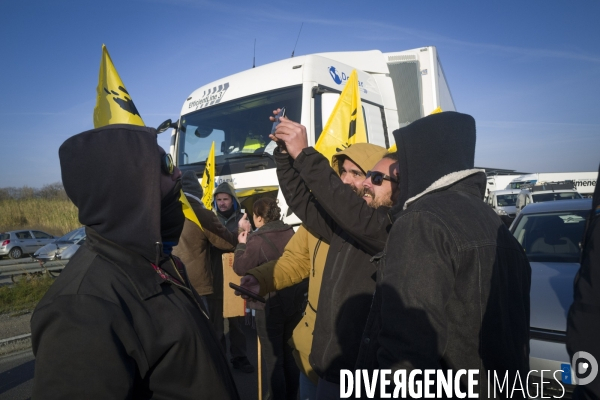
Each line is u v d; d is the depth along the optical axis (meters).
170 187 1.53
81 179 1.31
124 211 1.32
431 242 1.44
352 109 3.32
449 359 1.47
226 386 1.42
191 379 1.31
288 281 2.75
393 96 6.86
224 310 4.04
